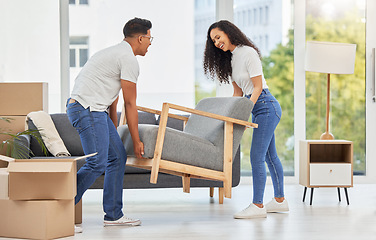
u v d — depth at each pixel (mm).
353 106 5949
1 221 3129
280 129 5895
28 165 3031
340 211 4109
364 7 5934
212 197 4922
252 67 3738
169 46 5750
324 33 5895
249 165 5859
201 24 5781
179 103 5770
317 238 3129
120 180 3551
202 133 3842
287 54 5887
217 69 3943
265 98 3807
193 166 3551
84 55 5688
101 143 3318
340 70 5230
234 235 3219
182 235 3219
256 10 5867
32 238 3057
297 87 5875
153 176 3398
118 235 3217
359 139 5961
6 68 5609
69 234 3199
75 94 3357
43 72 5633
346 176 4570
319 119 5918
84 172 3326
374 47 5930
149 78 5734
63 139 4746
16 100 4680
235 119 3609
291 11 5883
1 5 5590
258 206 3836
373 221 3686
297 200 4695
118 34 5703
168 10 5742
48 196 3096
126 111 3438
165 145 3455
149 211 4156
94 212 4133
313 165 4562
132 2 5711
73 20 5664
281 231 3336
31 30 5609
